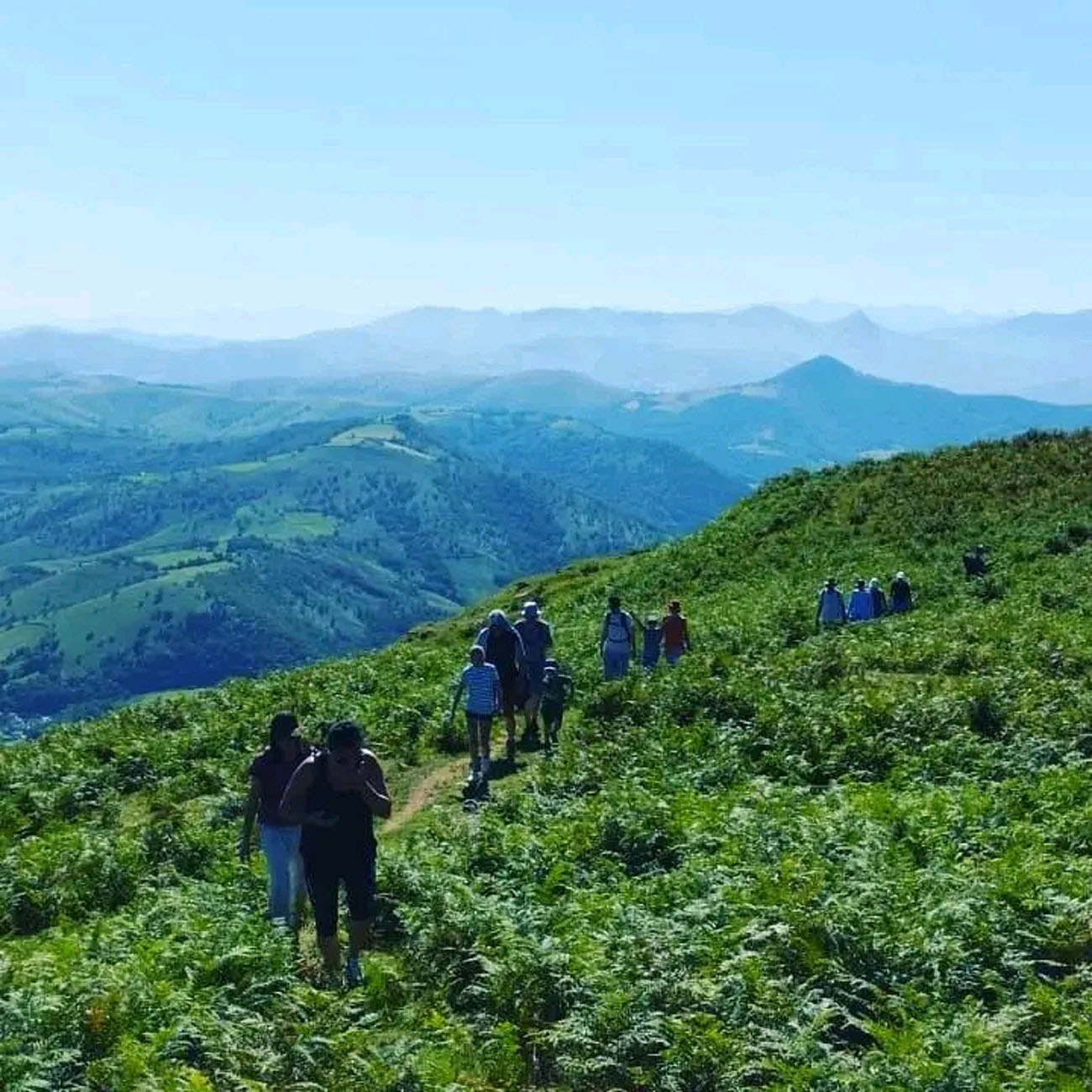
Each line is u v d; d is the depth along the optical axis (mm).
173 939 12570
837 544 49188
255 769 13562
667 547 61000
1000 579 38344
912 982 10000
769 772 19344
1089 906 10992
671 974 10188
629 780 18984
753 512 57312
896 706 21094
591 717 25422
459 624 58562
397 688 33188
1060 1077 8297
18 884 17766
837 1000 9969
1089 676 22578
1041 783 15922
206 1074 9430
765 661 27828
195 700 36719
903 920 11016
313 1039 9789
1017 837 13414
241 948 11703
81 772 27531
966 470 54188
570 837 15555
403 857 15359
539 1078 9516
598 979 10258
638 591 51188
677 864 14523
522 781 21297
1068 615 30875
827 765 18938
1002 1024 8953
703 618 39406
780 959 10469
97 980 11055
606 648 28328
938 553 44406
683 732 21719
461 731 25406
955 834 13953
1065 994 9812
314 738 27438
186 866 18500
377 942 13070
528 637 23859
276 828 13438
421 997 11289
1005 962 10273
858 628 32500
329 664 42125
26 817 24500
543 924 12117
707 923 11383
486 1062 9508
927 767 18141
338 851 11602
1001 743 18906
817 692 23281
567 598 55188
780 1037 9078
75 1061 9781
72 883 17766
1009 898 11414
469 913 12492
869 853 12945
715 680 24906
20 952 14086
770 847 13742
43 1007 10344
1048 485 50000
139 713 35062
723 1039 8891
